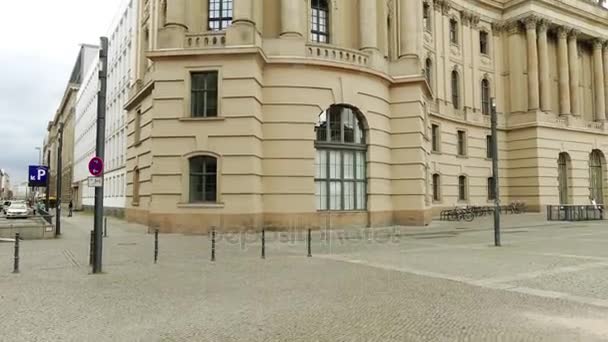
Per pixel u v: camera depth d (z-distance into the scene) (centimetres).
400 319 716
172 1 2223
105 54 1255
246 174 2122
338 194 2397
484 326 677
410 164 2619
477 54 4347
